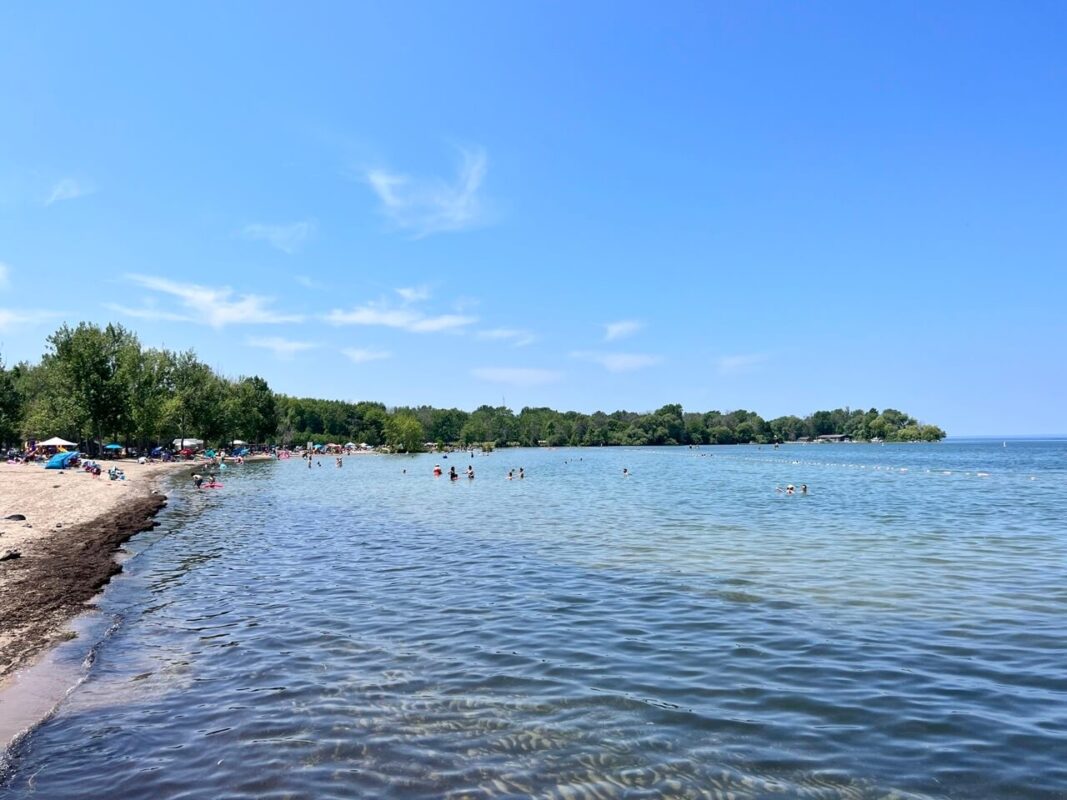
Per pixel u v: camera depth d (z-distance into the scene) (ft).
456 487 196.03
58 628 45.78
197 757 26.91
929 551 76.28
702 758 26.43
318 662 38.81
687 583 59.77
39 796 24.08
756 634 43.52
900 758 26.30
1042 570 64.34
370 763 26.21
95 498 134.92
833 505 134.82
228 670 37.42
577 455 514.68
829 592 55.57
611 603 52.60
